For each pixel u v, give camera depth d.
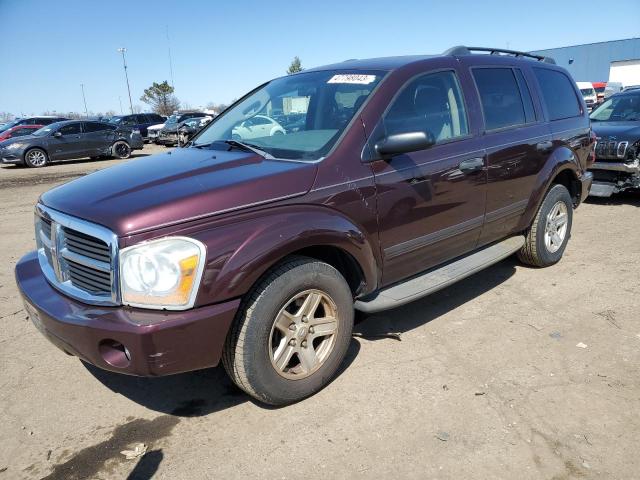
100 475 2.46
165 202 2.51
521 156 4.27
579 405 2.87
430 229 3.55
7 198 10.73
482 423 2.75
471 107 3.92
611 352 3.43
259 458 2.54
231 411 2.93
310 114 3.50
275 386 2.80
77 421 2.88
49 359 3.55
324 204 2.89
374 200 3.13
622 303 4.18
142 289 2.39
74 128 18.58
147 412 2.95
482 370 3.25
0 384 3.25
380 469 2.44
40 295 2.79
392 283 3.52
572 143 4.98
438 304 4.29
